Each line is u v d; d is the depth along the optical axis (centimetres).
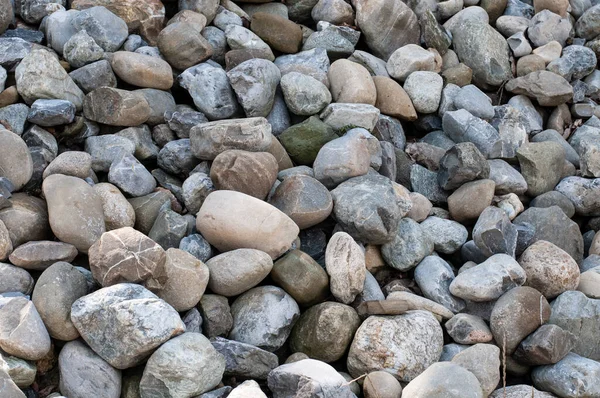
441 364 146
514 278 161
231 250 158
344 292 157
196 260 152
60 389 143
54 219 153
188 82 181
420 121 197
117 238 147
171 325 141
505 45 208
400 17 202
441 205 183
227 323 152
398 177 184
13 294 146
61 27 182
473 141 189
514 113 195
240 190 163
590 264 175
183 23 186
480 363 151
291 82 181
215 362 142
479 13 212
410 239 168
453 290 162
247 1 203
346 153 171
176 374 139
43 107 167
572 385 150
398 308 155
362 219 164
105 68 177
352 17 204
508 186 183
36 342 140
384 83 192
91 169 167
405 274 170
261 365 148
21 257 149
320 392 140
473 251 171
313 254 166
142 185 166
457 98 195
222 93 178
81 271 151
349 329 154
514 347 156
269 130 171
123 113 172
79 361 142
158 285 147
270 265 154
